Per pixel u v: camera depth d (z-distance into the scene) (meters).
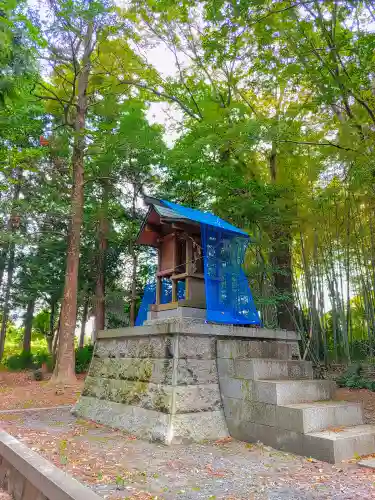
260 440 5.17
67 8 11.96
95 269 18.22
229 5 8.92
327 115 10.72
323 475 3.90
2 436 4.75
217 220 7.48
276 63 9.95
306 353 11.92
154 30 12.99
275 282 11.75
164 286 7.76
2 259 19.31
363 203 10.71
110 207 17.28
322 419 4.85
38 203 15.43
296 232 11.59
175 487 3.59
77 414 7.36
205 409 5.64
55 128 15.34
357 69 8.14
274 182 11.34
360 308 14.23
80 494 2.84
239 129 9.95
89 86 16.52
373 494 3.38
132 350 6.65
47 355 21.19
